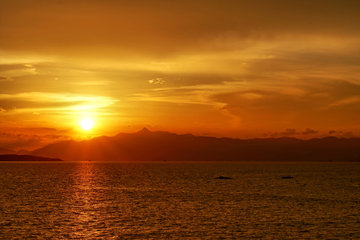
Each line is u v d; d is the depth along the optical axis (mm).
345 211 56125
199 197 74125
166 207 60531
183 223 47500
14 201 66438
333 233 42219
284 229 44062
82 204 63781
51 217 51062
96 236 41000
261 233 42188
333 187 96500
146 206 61625
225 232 42719
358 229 44062
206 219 50000
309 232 42656
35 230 43281
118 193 82062
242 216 52188
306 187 96688
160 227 45312
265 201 67500
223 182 115062
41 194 78562
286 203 64875
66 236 40906
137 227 45250
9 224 46031
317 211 56188
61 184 106375
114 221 48781
